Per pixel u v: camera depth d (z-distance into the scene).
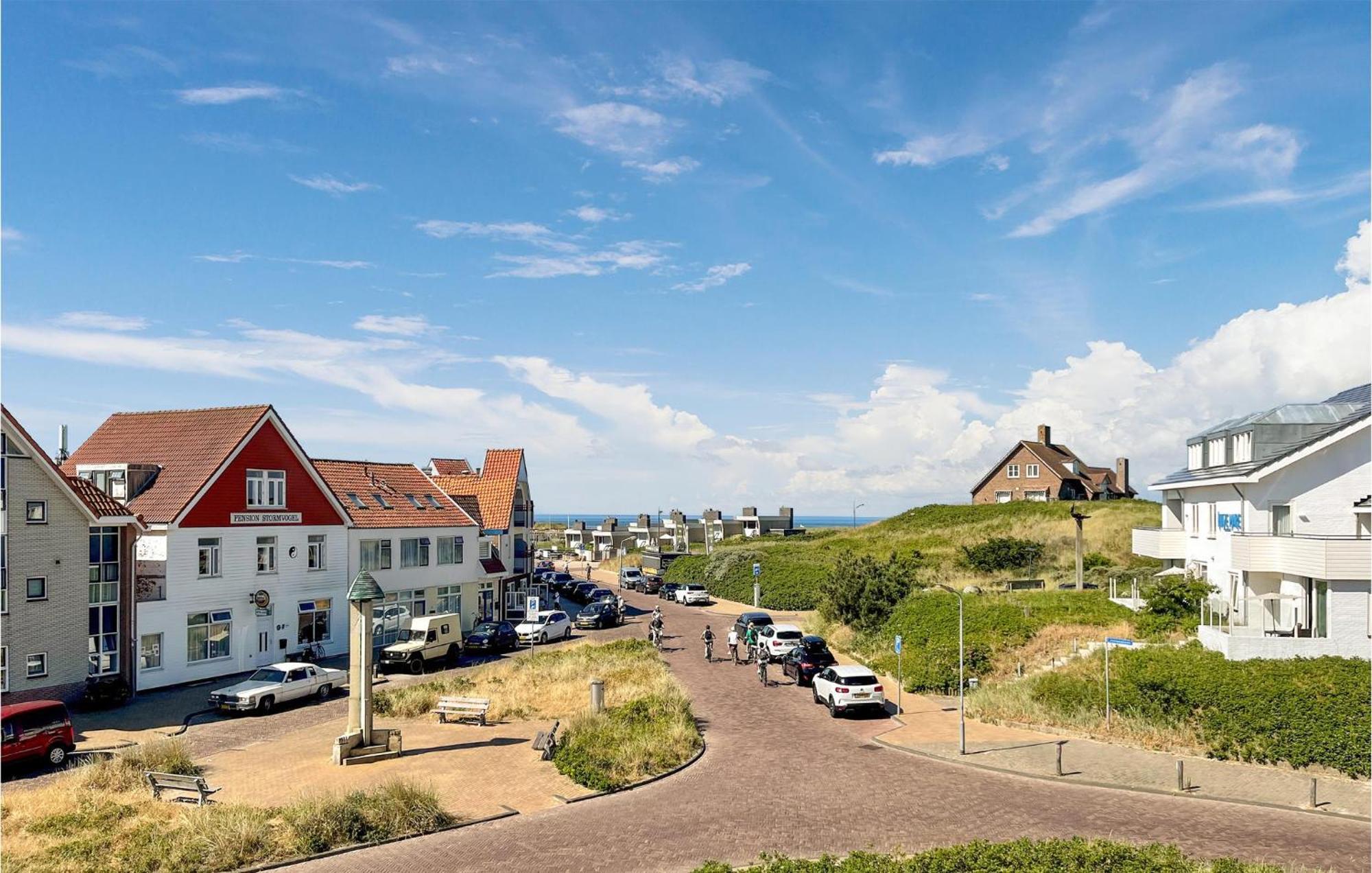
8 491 27.48
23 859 15.44
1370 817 18.09
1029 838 16.70
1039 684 27.81
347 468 45.44
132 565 31.05
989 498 88.69
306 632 38.25
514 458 58.50
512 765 22.00
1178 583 32.28
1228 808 18.69
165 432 37.56
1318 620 26.03
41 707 22.47
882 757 23.05
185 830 16.59
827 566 58.81
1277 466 28.38
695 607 60.94
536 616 40.09
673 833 17.17
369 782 20.41
